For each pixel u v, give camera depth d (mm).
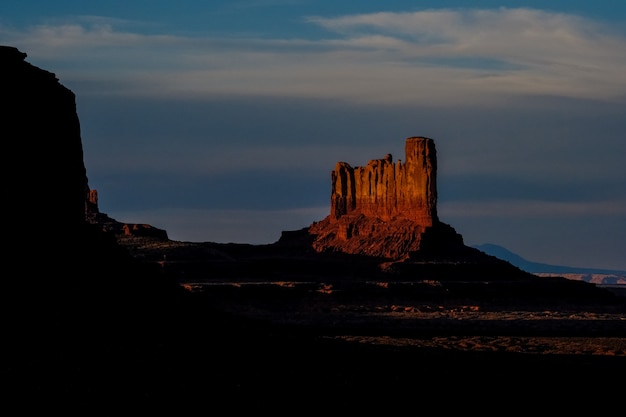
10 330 177625
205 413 160375
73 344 178875
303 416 167375
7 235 195000
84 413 153000
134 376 170625
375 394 187500
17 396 155625
